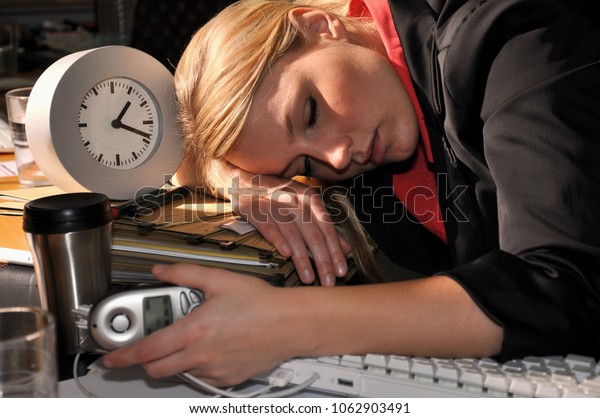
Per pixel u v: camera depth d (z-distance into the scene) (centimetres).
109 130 105
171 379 76
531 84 83
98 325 72
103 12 250
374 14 111
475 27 92
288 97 98
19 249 101
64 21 258
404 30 106
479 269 73
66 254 81
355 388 69
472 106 95
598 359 75
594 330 72
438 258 122
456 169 104
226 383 71
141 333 73
